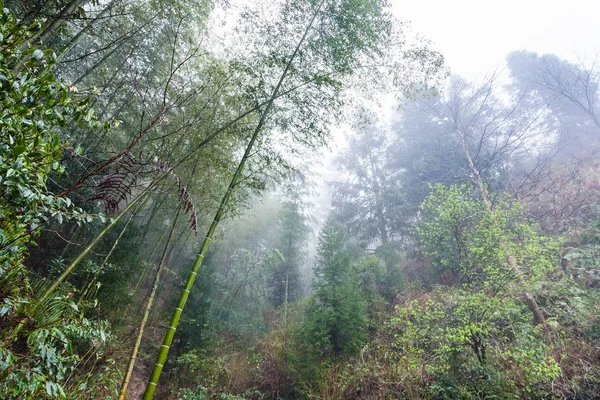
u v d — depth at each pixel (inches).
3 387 59.6
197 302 305.3
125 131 225.8
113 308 206.5
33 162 53.9
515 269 192.1
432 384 181.6
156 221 324.8
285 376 252.4
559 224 301.1
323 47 187.9
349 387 214.2
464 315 185.2
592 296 205.6
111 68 213.9
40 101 54.4
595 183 329.4
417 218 427.2
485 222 217.3
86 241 221.8
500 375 163.2
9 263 60.5
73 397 88.3
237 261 397.4
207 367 248.4
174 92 196.4
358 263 353.7
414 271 390.3
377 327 282.2
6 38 48.7
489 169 377.1
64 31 96.6
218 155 206.4
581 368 162.9
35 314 76.1
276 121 180.4
